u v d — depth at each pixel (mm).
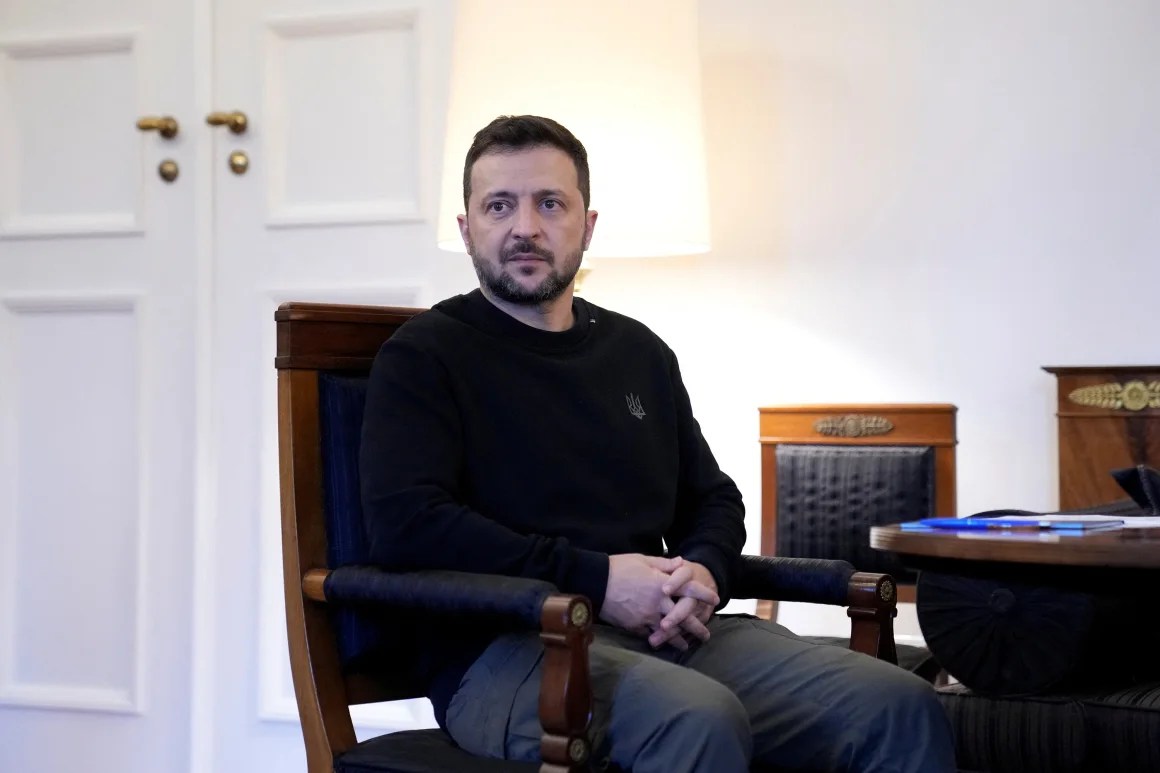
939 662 1676
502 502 1554
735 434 2896
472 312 1640
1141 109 2705
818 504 2594
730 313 2904
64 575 3127
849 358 2848
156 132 3113
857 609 1603
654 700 1347
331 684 1547
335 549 1591
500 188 1612
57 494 3143
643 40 2406
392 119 3012
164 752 3035
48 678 3123
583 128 2377
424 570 1451
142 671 3053
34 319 3176
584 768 1300
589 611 1316
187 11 3105
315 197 3053
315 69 3053
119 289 3127
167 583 3053
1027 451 2748
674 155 2422
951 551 1380
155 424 3086
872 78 2844
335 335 1656
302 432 1605
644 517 1643
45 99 3186
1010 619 1617
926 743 1425
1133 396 2543
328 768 1514
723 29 2924
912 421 2580
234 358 3059
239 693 2998
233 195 3078
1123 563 1279
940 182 2805
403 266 2996
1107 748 1631
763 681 1518
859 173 2850
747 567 1688
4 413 3172
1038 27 2756
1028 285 2758
